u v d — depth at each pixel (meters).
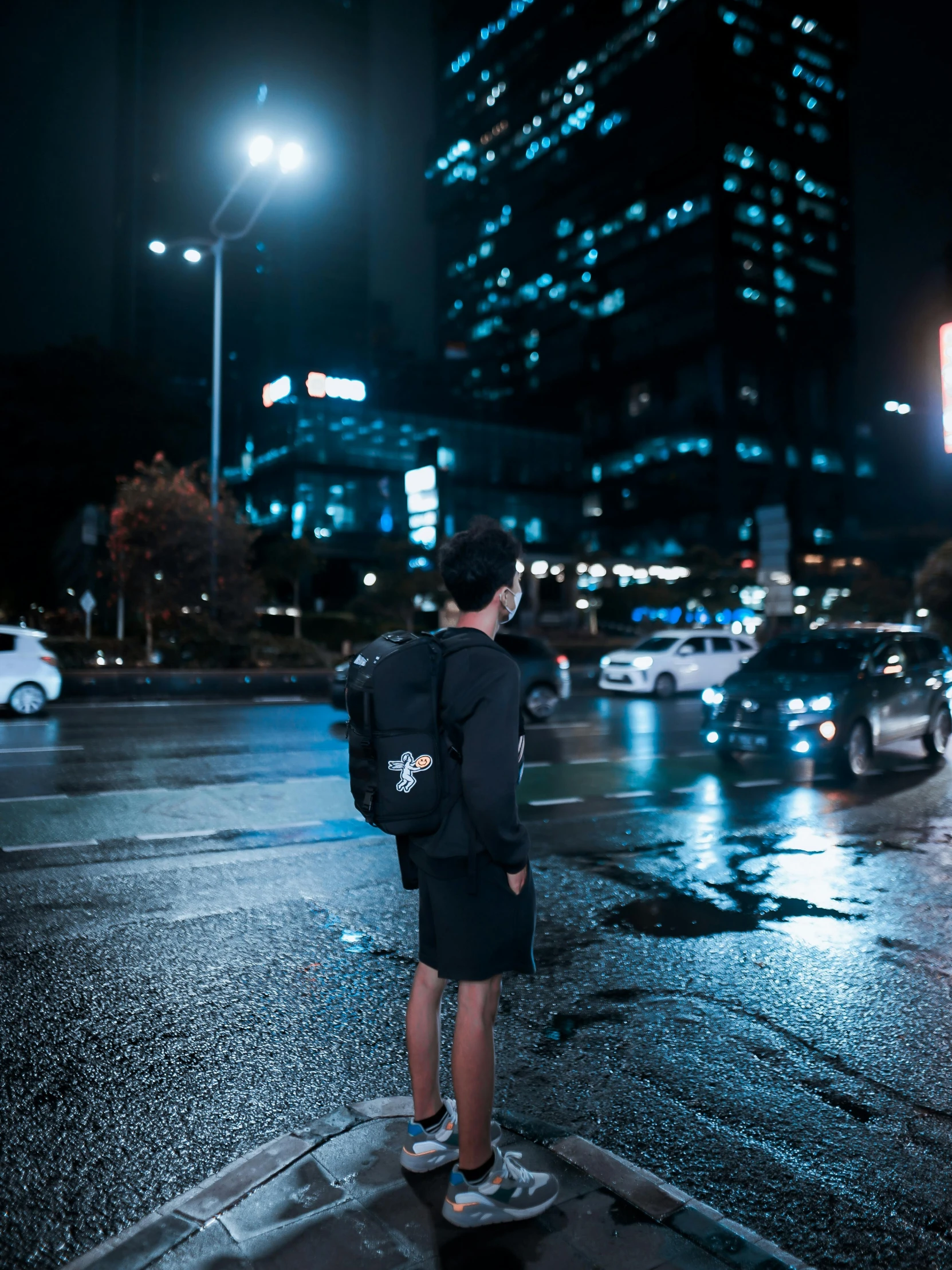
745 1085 3.18
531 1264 2.02
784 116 112.12
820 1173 2.63
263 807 8.16
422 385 100.50
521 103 135.38
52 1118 2.87
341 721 15.36
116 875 5.86
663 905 5.39
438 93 154.25
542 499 88.50
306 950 4.49
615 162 118.81
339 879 5.82
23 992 3.92
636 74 114.75
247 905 5.23
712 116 106.38
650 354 112.88
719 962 4.44
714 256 105.06
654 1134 2.83
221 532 25.06
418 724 2.12
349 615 47.44
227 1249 2.06
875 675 10.82
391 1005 3.83
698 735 14.30
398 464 78.50
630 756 11.97
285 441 73.56
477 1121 2.15
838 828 7.64
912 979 4.24
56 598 35.28
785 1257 2.05
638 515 113.38
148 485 25.16
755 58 109.81
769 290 109.38
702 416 106.69
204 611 25.23
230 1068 3.23
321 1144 2.52
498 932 2.16
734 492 105.06
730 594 58.88
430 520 48.69
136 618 27.06
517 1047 3.46
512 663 2.13
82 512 28.66
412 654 2.14
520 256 135.62
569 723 16.14
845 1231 2.36
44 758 10.70
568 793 9.24
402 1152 2.48
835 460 114.94
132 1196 2.46
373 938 4.69
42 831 7.08
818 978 4.23
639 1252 2.07
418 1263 2.01
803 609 69.44
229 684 21.11
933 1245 2.31
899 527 119.19
